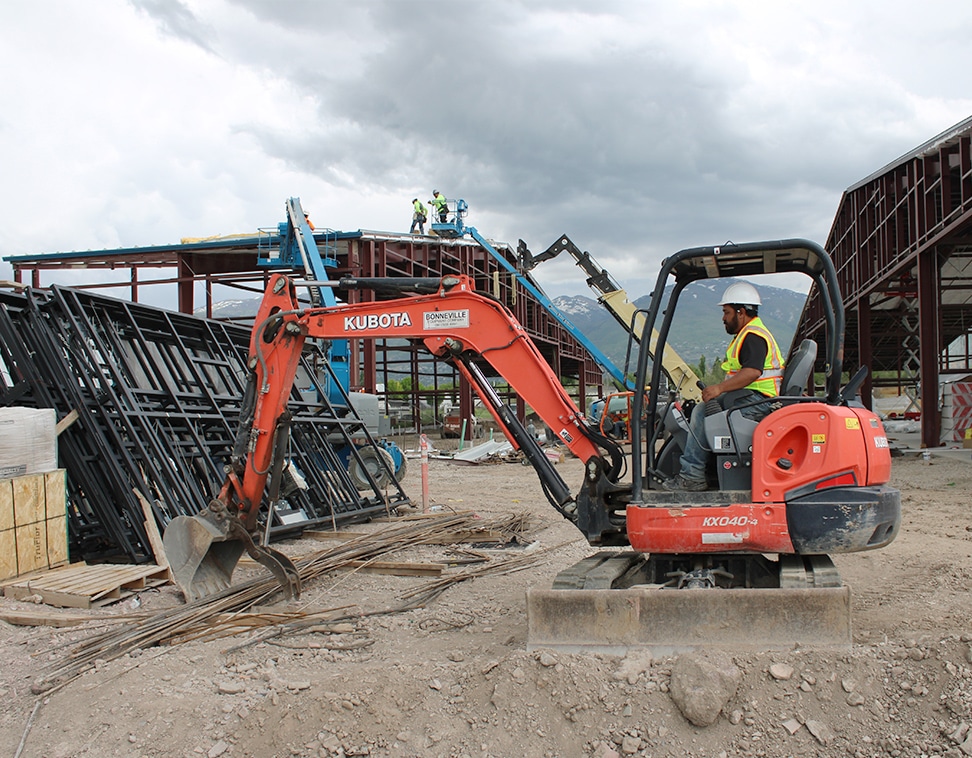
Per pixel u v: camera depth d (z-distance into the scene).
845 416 5.05
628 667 4.45
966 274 23.22
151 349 10.30
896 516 5.12
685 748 4.01
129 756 4.23
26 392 8.73
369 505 11.38
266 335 6.73
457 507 12.42
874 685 4.19
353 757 4.14
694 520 5.17
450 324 6.35
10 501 7.18
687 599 4.68
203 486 9.67
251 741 4.29
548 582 7.41
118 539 8.20
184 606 6.44
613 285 17.36
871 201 23.02
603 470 5.94
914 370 37.81
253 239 22.50
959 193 19.16
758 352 5.39
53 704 4.79
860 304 24.73
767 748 3.95
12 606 6.68
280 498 10.29
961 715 3.90
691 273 5.91
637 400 5.45
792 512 5.02
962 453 18.42
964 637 4.33
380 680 4.65
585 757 4.02
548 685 4.37
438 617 6.28
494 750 4.09
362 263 23.39
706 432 5.43
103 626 6.18
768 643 4.57
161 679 5.03
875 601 6.44
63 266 23.97
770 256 5.54
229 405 10.85
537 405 6.13
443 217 23.20
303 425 11.30
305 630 6.00
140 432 9.10
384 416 16.53
